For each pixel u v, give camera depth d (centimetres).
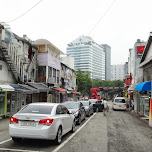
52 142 673
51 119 609
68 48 15762
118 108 2508
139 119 1546
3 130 916
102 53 17525
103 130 957
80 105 1284
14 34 1820
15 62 1689
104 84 8938
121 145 656
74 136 793
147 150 599
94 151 572
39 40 2556
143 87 1399
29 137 595
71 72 4250
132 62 3988
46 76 2447
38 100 2367
